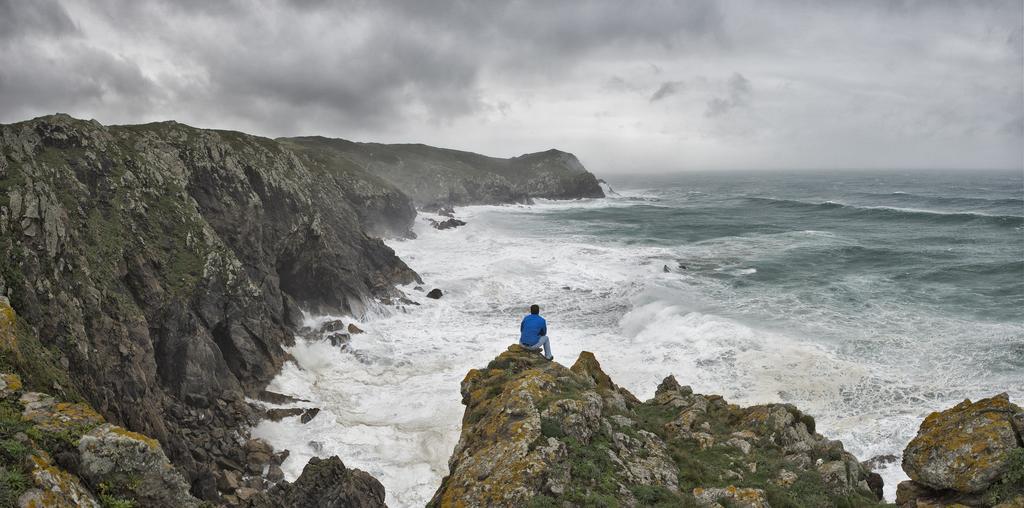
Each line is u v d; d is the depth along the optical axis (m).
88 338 18.59
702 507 8.89
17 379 9.56
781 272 44.94
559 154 146.00
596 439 10.50
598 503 8.40
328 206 45.47
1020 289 37.84
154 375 20.72
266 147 45.59
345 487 13.98
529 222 82.69
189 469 17.47
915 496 8.99
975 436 8.56
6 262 17.06
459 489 8.87
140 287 22.95
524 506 8.19
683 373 25.98
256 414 22.83
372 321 35.53
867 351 27.23
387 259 45.06
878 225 73.31
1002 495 7.92
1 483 6.66
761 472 10.98
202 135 36.22
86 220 23.42
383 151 119.62
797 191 153.75
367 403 24.44
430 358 29.05
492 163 138.12
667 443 12.09
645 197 136.12
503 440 9.59
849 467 11.46
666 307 34.12
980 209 90.25
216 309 26.11
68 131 26.72
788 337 29.19
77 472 7.91
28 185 20.19
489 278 44.50
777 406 14.16
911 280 41.38
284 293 33.16
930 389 23.38
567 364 27.39
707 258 51.47
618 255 53.38
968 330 29.62
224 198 33.91
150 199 28.03
